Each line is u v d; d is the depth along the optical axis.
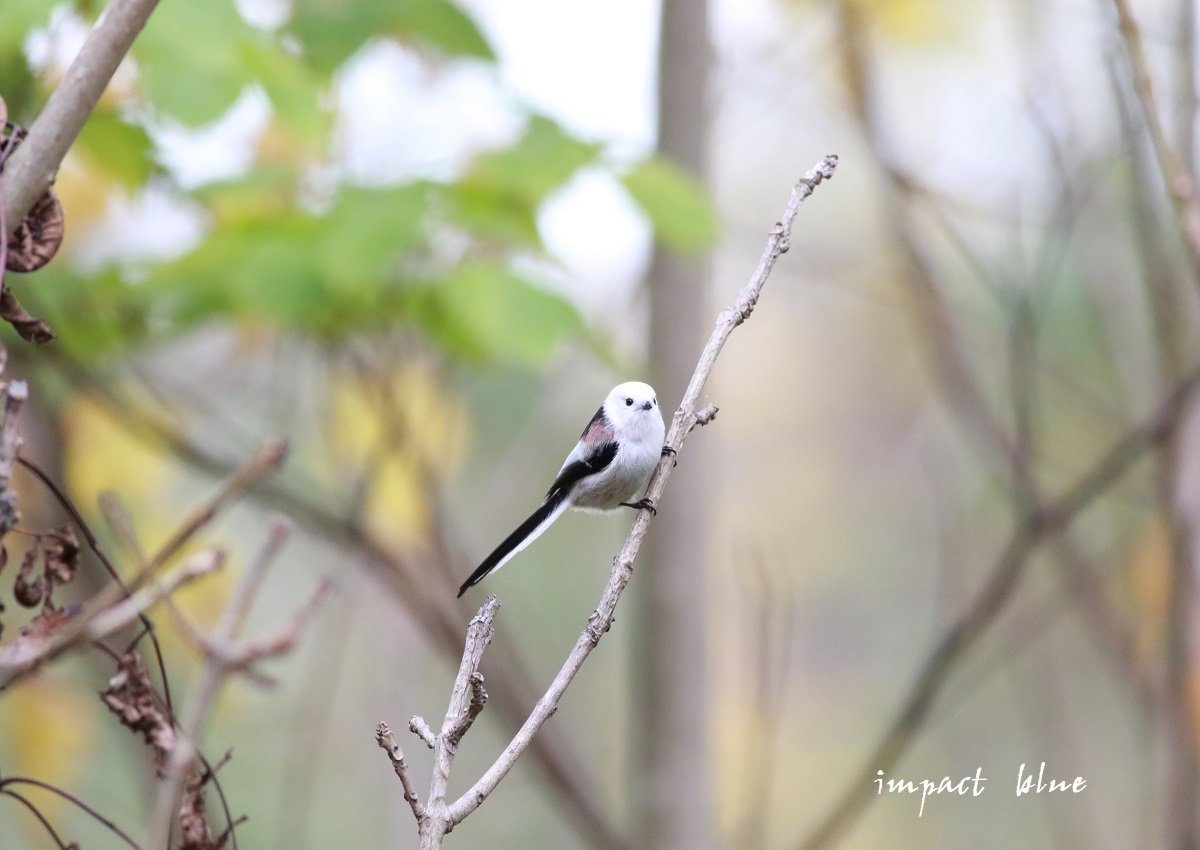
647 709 10.68
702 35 11.02
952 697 16.59
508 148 8.11
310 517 9.69
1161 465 9.68
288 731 12.77
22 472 9.77
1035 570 14.63
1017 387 10.36
